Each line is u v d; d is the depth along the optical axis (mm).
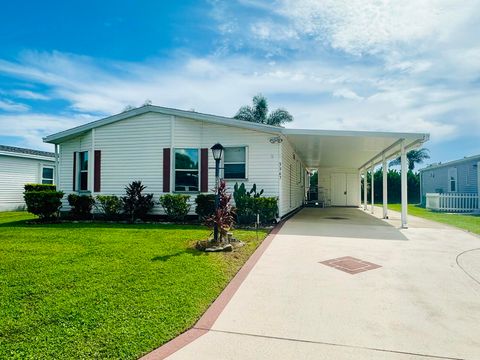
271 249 6312
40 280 4141
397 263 5336
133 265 4879
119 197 11391
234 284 4215
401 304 3582
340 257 5703
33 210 10281
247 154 10500
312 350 2594
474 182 20750
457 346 2668
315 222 11039
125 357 2408
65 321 2980
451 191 23125
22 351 2455
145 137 11305
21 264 4898
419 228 9664
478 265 5262
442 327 3023
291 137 10805
